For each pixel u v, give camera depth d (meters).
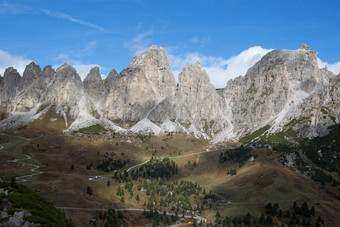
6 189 101.75
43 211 96.75
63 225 96.62
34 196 107.19
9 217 85.44
